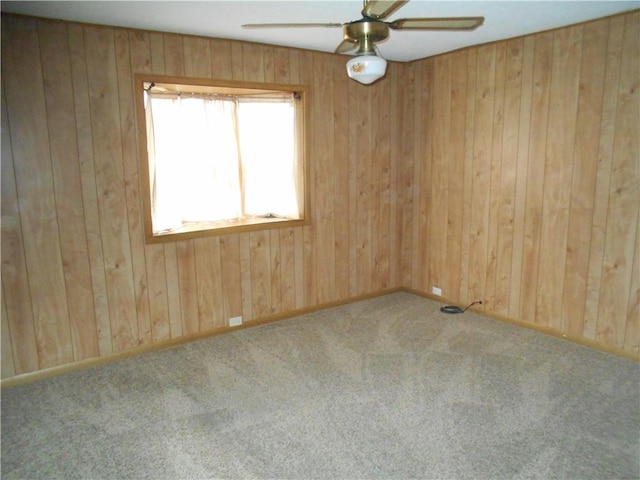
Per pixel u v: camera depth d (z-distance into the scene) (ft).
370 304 14.98
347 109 14.01
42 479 7.07
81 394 9.59
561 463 7.25
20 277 9.89
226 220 13.55
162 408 9.01
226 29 10.66
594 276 11.18
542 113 11.72
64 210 10.18
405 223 15.90
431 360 10.89
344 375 10.21
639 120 10.00
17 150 9.53
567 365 10.53
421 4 9.11
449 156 14.23
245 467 7.29
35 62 9.50
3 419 8.69
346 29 7.16
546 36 11.37
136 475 7.14
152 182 11.83
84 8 8.97
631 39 9.90
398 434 8.05
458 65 13.53
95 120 10.28
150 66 10.73
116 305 11.09
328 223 14.23
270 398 9.30
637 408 8.74
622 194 10.45
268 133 13.75
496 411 8.71
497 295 13.43
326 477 7.04
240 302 12.92
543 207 12.00
